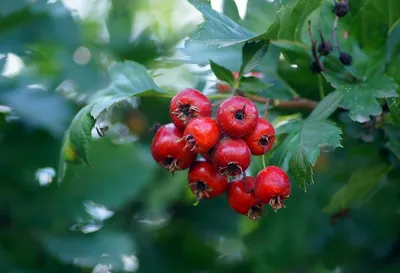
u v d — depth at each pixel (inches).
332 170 24.5
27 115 22.6
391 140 22.1
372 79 21.0
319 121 20.3
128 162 23.5
